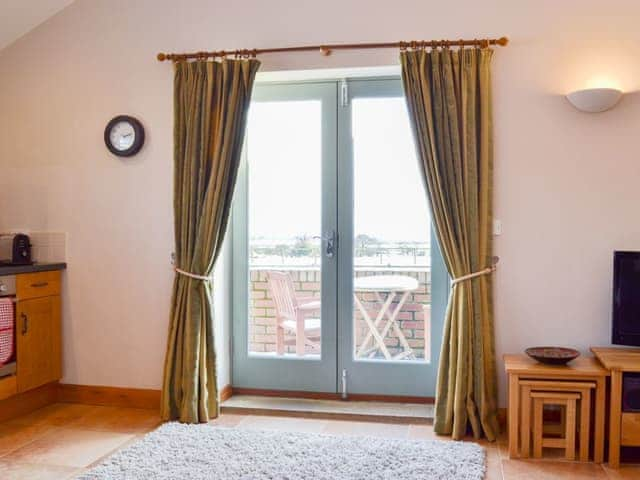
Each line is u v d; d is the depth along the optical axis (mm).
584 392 2877
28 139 3955
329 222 3848
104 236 3850
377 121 3783
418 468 2760
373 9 3477
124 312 3830
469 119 3273
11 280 3486
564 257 3312
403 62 3332
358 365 3828
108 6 3812
